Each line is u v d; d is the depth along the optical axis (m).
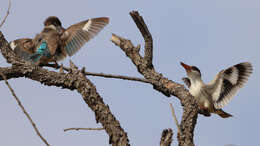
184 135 8.80
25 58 11.02
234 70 12.19
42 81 8.82
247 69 11.88
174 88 10.79
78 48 11.23
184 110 9.74
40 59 11.17
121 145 7.68
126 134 7.80
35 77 8.86
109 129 7.88
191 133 9.05
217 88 12.73
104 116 8.02
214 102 12.80
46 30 11.59
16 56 9.10
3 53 9.05
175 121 6.80
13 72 8.89
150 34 11.61
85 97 8.35
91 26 11.23
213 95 12.84
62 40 11.31
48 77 8.78
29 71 8.83
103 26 11.12
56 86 8.82
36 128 5.70
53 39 11.21
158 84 10.98
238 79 12.12
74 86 8.58
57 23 11.84
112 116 8.02
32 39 11.37
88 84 8.44
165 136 7.45
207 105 12.88
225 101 12.49
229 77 12.35
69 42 11.30
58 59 11.39
